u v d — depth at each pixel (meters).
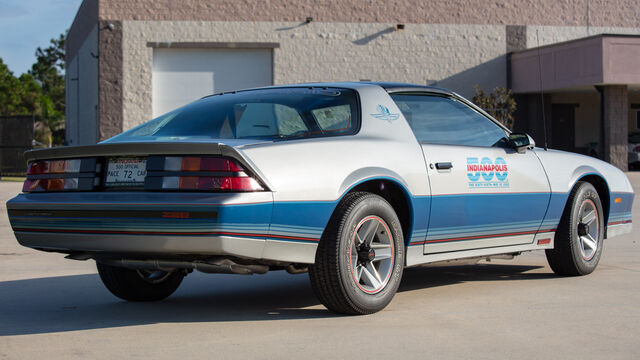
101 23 24.19
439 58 25.83
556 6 26.41
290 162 3.63
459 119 4.76
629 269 5.70
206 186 3.41
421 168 4.25
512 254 5.07
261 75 25.08
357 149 3.97
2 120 21.75
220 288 5.02
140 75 24.41
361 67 25.42
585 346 3.25
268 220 3.48
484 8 26.02
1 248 7.32
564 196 5.22
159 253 3.49
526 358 3.04
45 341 3.38
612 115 22.42
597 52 21.69
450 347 3.22
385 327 3.62
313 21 25.11
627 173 22.45
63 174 3.77
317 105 4.15
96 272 5.74
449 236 4.46
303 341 3.34
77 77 32.69
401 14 25.56
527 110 26.30
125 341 3.37
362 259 3.93
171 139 3.98
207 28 24.56
